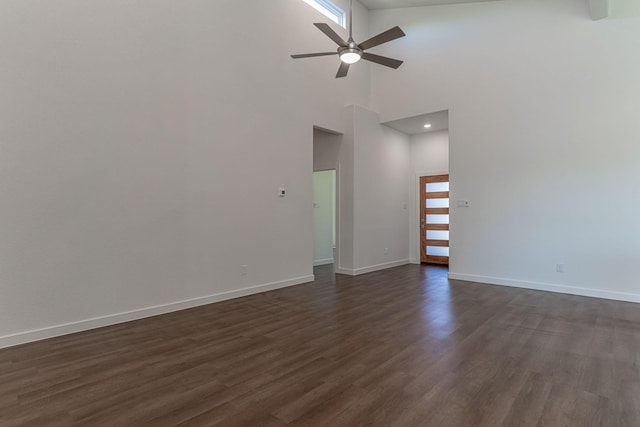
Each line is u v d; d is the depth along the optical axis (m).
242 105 4.61
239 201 4.59
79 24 3.23
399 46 6.46
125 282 3.54
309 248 5.62
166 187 3.85
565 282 4.79
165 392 2.15
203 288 4.20
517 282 5.19
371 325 3.44
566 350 2.80
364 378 2.33
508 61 5.27
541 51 4.99
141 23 3.66
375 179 6.71
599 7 4.36
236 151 4.55
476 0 5.53
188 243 4.05
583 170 4.66
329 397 2.09
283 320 3.61
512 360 2.61
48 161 3.05
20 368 2.48
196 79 4.12
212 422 1.83
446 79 5.90
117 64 3.47
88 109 3.29
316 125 5.73
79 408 1.97
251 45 4.73
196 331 3.27
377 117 6.75
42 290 3.04
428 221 7.59
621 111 4.39
